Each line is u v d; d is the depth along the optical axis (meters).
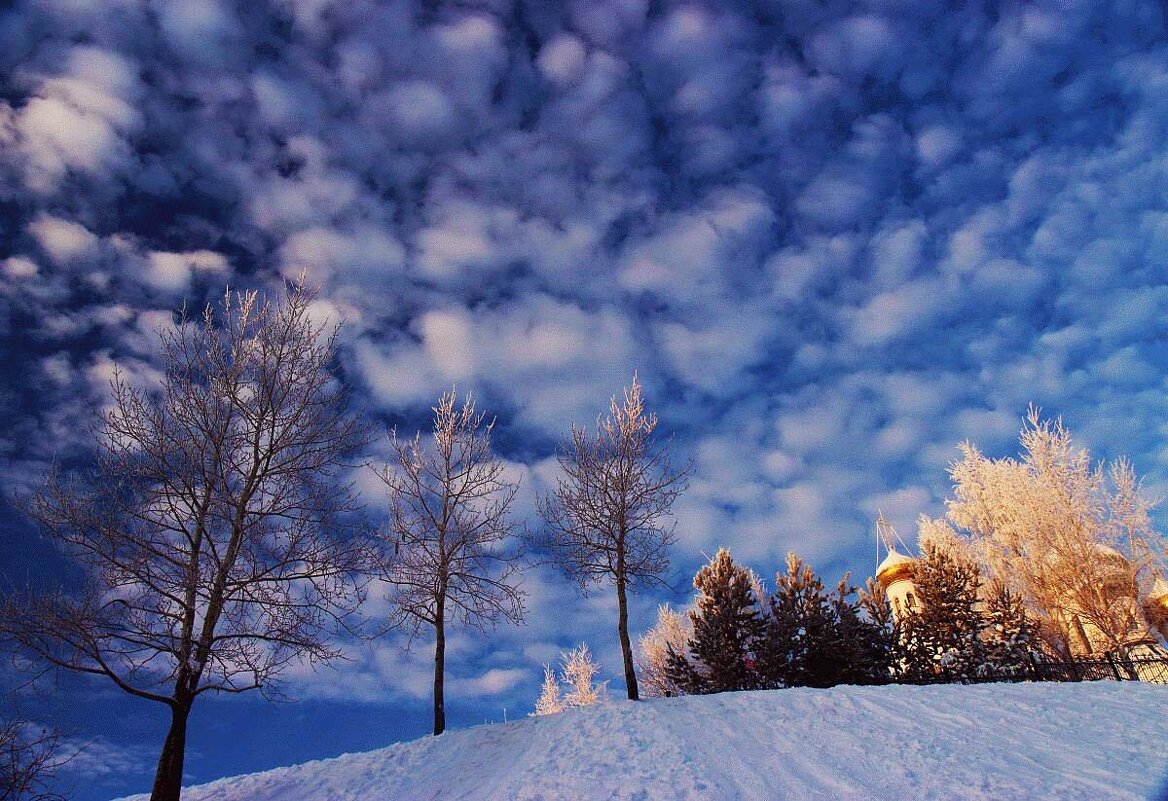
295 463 15.86
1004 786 9.66
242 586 14.20
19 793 11.70
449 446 21.41
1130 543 28.50
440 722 17.50
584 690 36.62
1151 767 9.77
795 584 24.41
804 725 13.14
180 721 12.90
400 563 19.50
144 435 14.35
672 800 10.44
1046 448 30.86
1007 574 30.53
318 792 13.88
